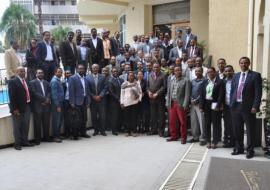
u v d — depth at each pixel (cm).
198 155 705
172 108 855
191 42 1062
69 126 906
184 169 611
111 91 946
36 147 809
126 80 958
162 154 718
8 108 859
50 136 894
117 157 698
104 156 708
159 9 1659
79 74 923
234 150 709
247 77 677
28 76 942
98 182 550
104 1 1736
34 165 651
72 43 1008
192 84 828
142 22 1692
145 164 645
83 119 913
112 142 848
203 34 1468
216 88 752
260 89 667
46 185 541
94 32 1080
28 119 825
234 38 1116
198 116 821
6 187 534
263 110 702
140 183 543
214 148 759
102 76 962
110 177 574
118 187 527
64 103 908
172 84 853
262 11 879
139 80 944
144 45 1212
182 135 823
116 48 1145
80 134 920
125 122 959
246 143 718
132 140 868
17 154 740
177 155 707
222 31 1147
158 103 913
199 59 874
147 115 955
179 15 1570
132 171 604
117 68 985
